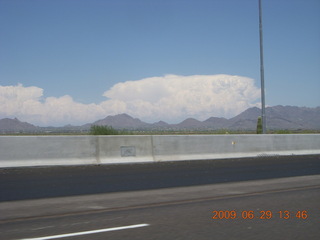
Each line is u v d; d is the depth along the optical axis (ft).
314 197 38.14
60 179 46.73
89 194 39.04
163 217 29.96
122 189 41.75
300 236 25.09
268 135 76.13
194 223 28.14
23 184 43.34
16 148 54.24
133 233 25.58
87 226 27.32
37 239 24.25
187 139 67.10
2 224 27.96
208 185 44.83
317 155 79.41
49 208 33.04
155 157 63.82
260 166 61.41
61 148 57.11
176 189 42.22
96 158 59.21
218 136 70.28
